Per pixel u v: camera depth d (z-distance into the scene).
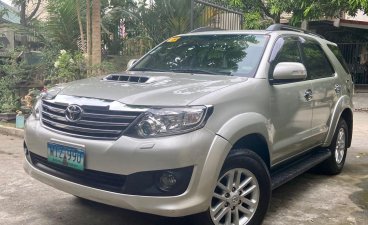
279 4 12.67
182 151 3.05
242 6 13.85
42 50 10.59
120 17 11.38
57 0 9.74
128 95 3.36
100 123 3.26
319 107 5.00
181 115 3.12
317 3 11.49
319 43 5.54
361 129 9.75
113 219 4.09
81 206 4.41
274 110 4.02
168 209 3.05
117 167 3.13
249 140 3.78
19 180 5.25
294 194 4.99
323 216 4.31
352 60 19.03
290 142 4.34
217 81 3.79
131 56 10.12
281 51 4.45
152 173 3.08
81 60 8.66
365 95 16.67
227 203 3.50
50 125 3.62
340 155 5.90
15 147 7.10
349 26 16.05
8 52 10.09
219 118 3.31
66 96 3.61
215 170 3.19
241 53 4.33
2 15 13.17
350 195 4.99
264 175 3.74
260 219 3.77
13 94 9.56
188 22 9.84
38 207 4.37
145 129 3.12
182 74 4.23
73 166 3.35
